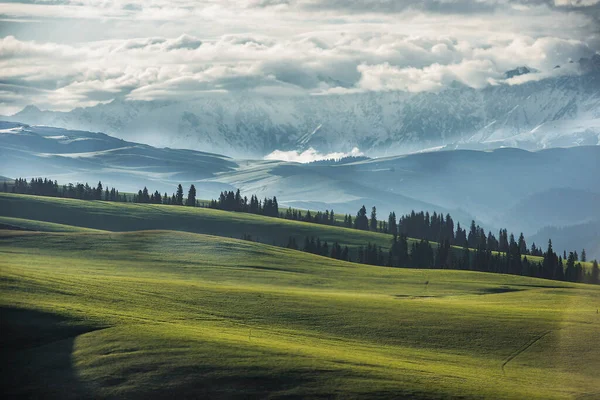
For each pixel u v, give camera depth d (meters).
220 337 102.81
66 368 88.69
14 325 100.00
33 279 126.88
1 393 83.00
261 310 130.50
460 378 96.19
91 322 103.06
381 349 112.44
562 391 96.50
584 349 117.62
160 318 113.81
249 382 86.81
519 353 115.62
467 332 125.00
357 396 85.19
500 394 90.19
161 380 86.25
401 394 86.38
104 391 83.81
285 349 99.19
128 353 92.50
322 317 129.38
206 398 83.25
